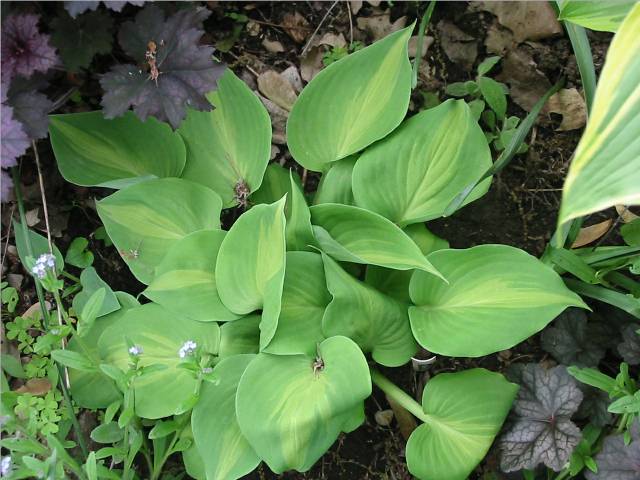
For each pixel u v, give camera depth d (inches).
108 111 20.7
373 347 22.4
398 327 22.2
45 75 21.8
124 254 22.9
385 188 23.2
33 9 22.4
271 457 20.5
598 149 13.8
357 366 20.4
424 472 21.6
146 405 21.5
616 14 18.4
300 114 23.4
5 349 23.8
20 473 18.4
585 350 23.8
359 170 23.1
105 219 22.8
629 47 13.9
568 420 21.7
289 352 21.2
